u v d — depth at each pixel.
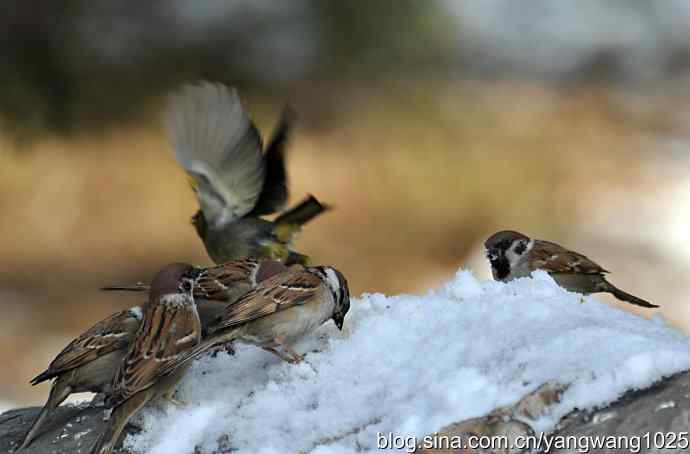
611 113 22.73
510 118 20.94
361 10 20.11
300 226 8.62
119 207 17.22
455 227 17.72
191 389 5.92
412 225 17.67
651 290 15.20
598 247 16.77
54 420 6.11
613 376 5.01
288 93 20.34
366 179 18.64
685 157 20.59
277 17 20.53
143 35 19.80
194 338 5.84
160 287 5.88
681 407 4.86
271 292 6.04
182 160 8.15
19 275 15.27
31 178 17.67
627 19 25.41
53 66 18.67
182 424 5.64
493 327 5.66
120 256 16.06
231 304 6.01
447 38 20.89
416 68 20.42
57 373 6.03
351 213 17.80
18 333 13.63
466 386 5.15
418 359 5.62
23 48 18.55
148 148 18.48
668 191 18.86
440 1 20.91
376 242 17.12
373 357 5.77
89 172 17.73
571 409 4.98
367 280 15.98
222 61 20.34
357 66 20.30
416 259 16.67
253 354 6.29
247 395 5.82
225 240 8.46
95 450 5.42
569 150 20.31
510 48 23.89
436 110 20.03
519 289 6.09
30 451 5.76
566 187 18.88
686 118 22.83
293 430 5.38
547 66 24.16
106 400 6.10
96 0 19.36
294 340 6.32
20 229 16.53
